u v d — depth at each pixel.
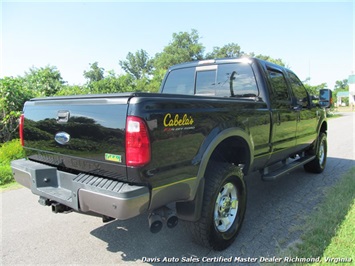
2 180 5.60
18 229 3.57
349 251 2.84
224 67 4.21
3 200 4.65
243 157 3.42
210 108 2.74
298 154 5.57
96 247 3.13
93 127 2.37
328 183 5.23
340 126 16.78
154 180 2.21
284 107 4.18
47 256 2.95
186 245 3.14
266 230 3.43
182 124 2.41
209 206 2.77
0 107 7.86
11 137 8.25
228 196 3.11
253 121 3.36
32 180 2.81
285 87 4.42
